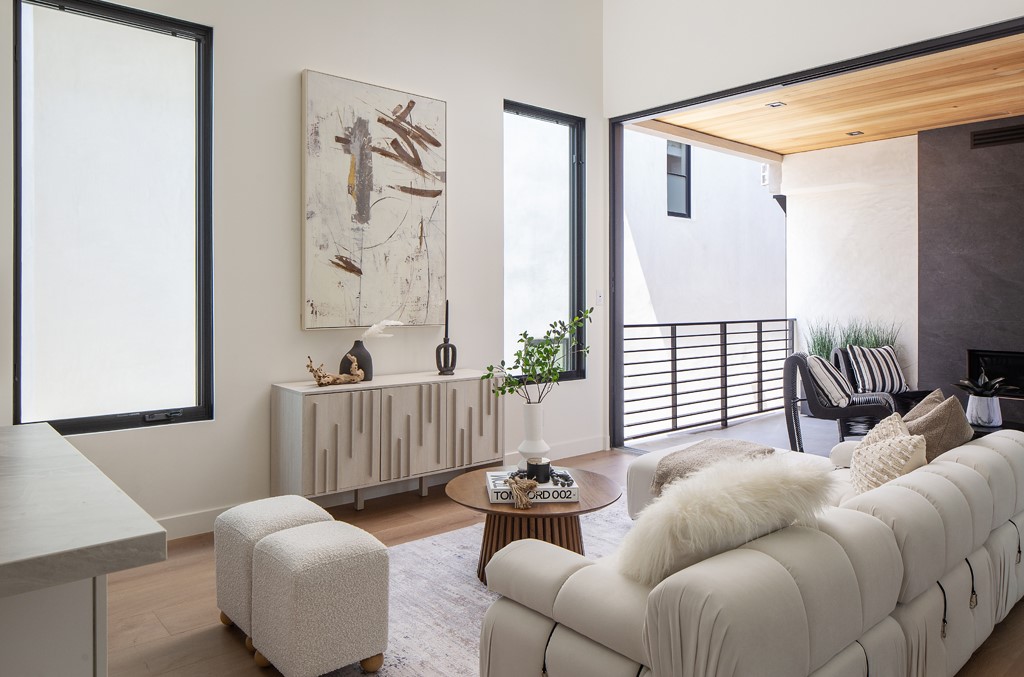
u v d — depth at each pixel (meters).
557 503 2.94
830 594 1.63
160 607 2.89
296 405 3.76
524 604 1.88
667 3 5.35
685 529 1.62
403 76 4.53
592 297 5.81
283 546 2.32
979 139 6.17
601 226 5.88
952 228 6.31
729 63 4.97
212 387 3.82
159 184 3.68
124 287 3.59
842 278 7.52
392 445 4.06
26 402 3.32
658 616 1.50
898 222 7.07
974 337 6.18
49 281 3.37
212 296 3.79
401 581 3.13
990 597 2.55
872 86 5.21
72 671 1.04
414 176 4.50
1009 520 2.80
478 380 4.47
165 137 3.69
